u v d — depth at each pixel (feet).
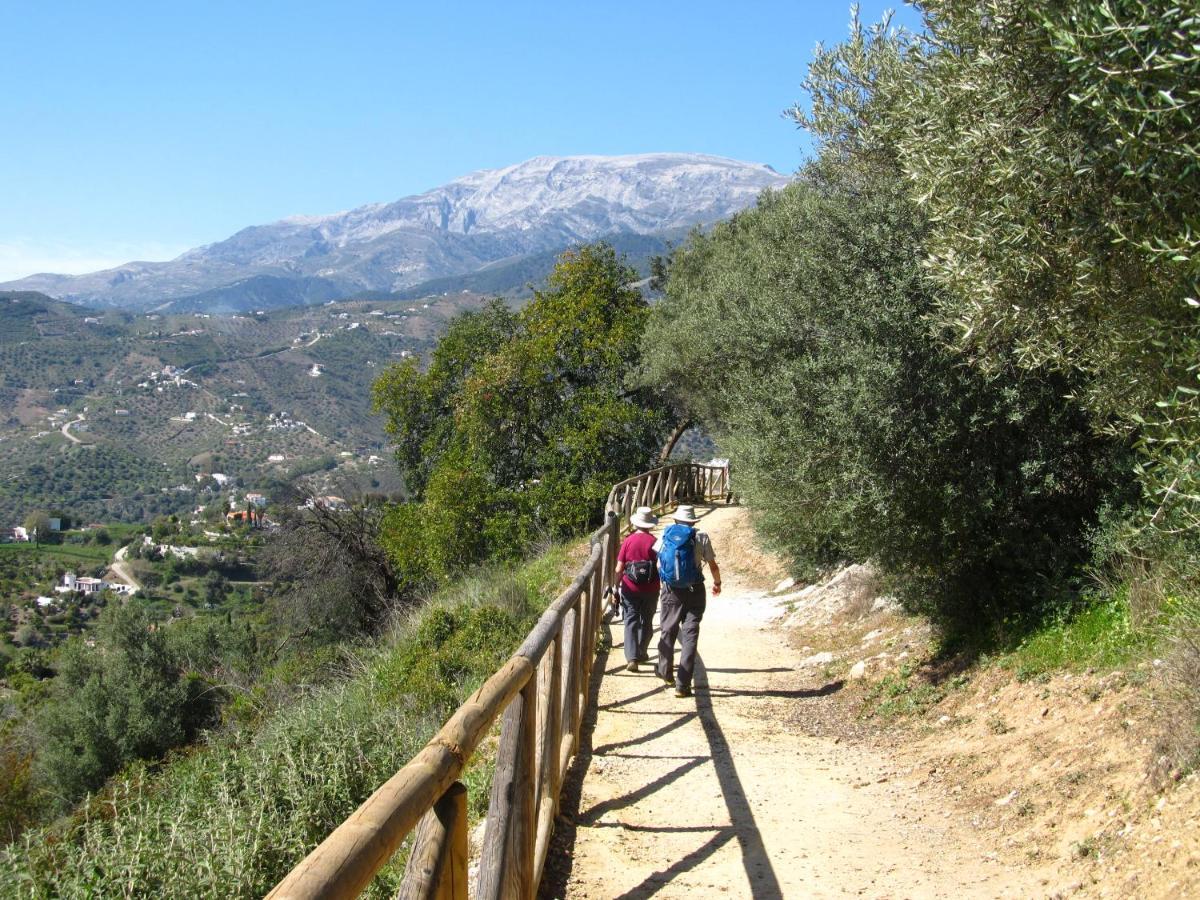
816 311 31.14
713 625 46.32
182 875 16.17
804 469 28.50
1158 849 14.05
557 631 18.04
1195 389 12.92
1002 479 27.94
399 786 8.02
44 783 67.51
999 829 17.83
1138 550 23.13
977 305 18.11
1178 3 11.78
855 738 26.35
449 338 121.39
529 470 107.34
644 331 102.94
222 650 95.50
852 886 16.05
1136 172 13.32
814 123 30.19
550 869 16.49
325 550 102.99
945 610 30.73
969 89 17.24
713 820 19.36
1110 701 19.95
